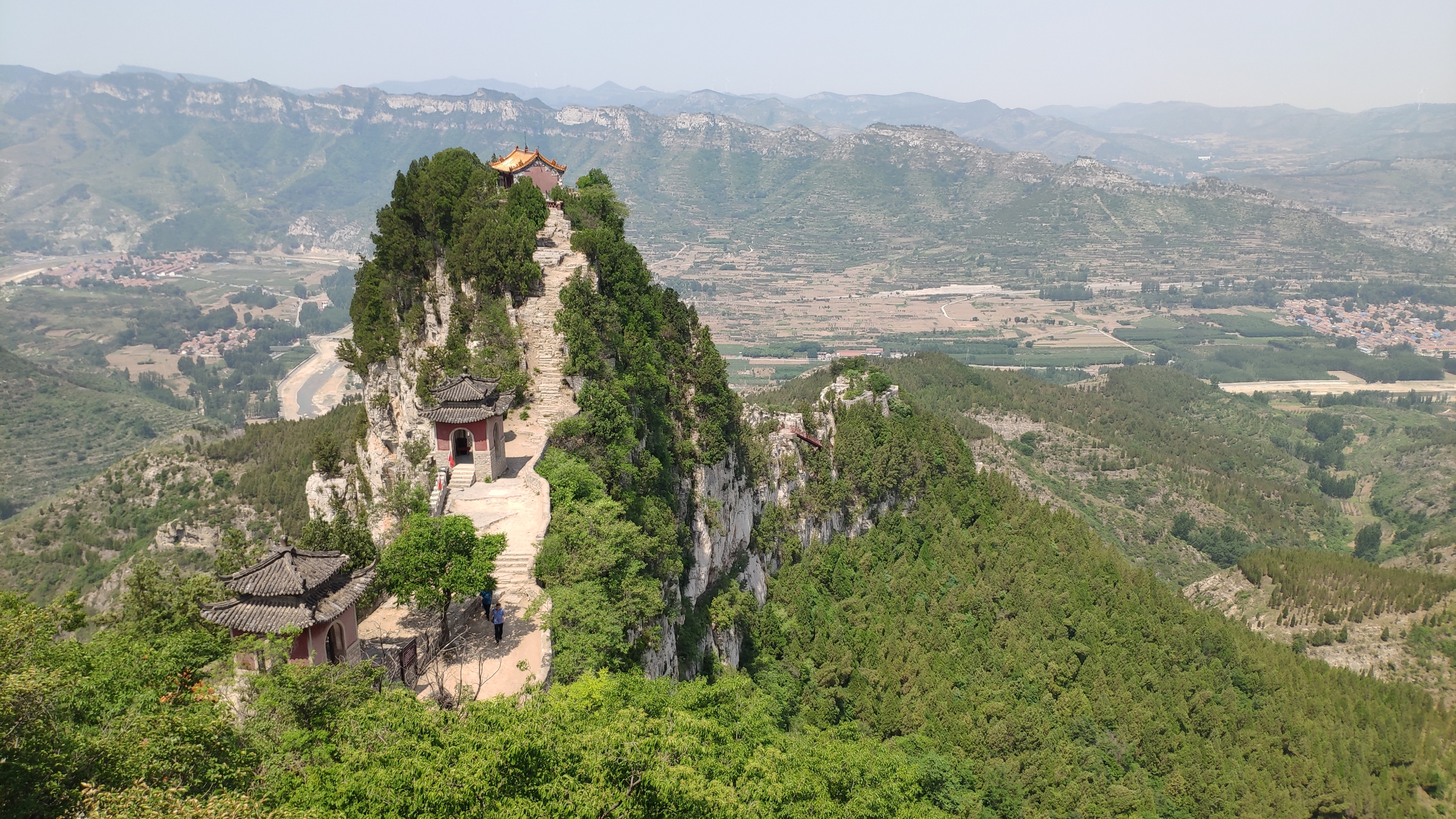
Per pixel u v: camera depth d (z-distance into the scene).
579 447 102.19
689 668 107.19
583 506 87.00
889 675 138.25
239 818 39.34
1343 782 141.62
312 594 56.56
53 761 41.12
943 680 140.50
